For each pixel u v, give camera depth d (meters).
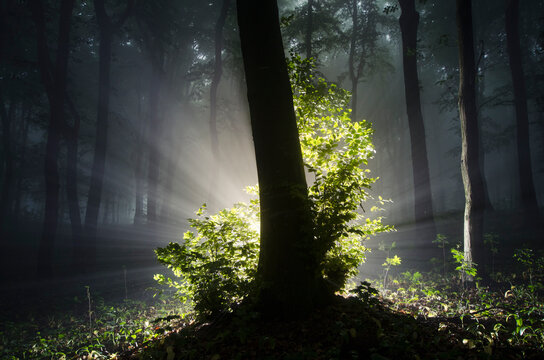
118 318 8.09
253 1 5.02
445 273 9.48
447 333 4.50
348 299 5.48
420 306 6.27
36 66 17.77
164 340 4.87
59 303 11.28
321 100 6.23
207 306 5.01
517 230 16.27
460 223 20.05
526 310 5.53
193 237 5.95
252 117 5.05
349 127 5.47
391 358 3.67
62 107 16.88
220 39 23.31
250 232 5.79
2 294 13.11
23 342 7.20
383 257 13.26
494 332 4.55
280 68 5.04
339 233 4.86
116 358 4.88
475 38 24.95
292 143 4.99
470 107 8.49
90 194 17.92
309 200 4.86
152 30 24.30
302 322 4.52
